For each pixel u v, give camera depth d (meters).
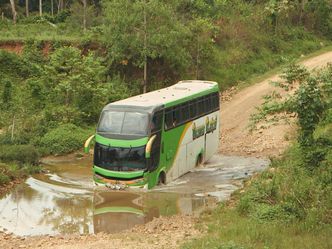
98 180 32.00
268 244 20.86
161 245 22.17
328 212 23.98
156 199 30.64
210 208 28.42
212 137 41.56
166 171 33.69
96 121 48.97
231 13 78.81
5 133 43.84
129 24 55.59
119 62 57.97
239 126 50.56
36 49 59.03
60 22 76.81
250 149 43.91
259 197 26.70
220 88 64.62
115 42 56.34
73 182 34.00
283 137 44.84
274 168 33.06
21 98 50.56
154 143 31.92
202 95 39.03
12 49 60.50
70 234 24.91
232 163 40.00
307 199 25.42
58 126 45.16
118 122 31.88
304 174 28.33
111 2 57.28
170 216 27.33
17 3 86.19
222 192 32.03
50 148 41.91
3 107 48.91
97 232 25.28
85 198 30.86
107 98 50.84
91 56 53.25
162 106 32.81
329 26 90.38
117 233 24.81
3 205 29.52
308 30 88.06
